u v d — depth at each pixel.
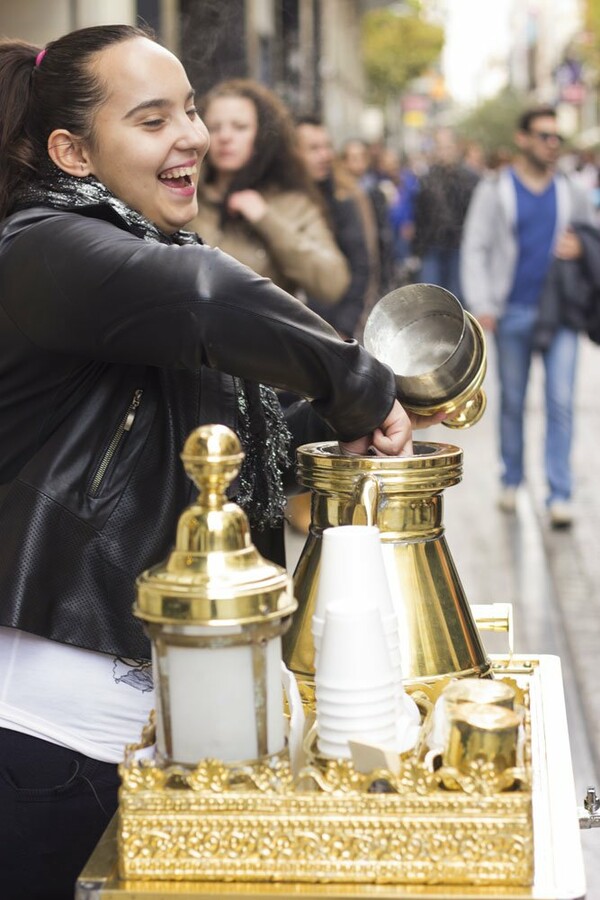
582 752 5.52
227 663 1.92
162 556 2.41
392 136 84.12
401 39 74.56
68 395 2.44
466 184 15.91
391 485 2.32
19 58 2.66
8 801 2.38
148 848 1.86
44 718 2.37
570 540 9.58
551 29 107.62
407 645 2.31
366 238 7.73
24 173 2.63
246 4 13.70
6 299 2.39
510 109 81.12
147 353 2.28
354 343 2.34
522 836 1.81
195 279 2.21
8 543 2.36
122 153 2.55
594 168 38.62
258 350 2.24
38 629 2.32
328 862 1.84
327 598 2.07
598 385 19.61
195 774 1.85
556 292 9.89
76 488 2.38
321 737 2.01
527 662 2.88
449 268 16.06
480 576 8.49
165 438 2.46
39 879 2.45
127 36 2.60
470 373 2.58
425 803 1.82
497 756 1.90
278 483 2.66
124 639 2.36
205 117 6.56
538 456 13.49
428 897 1.79
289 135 6.60
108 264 2.26
